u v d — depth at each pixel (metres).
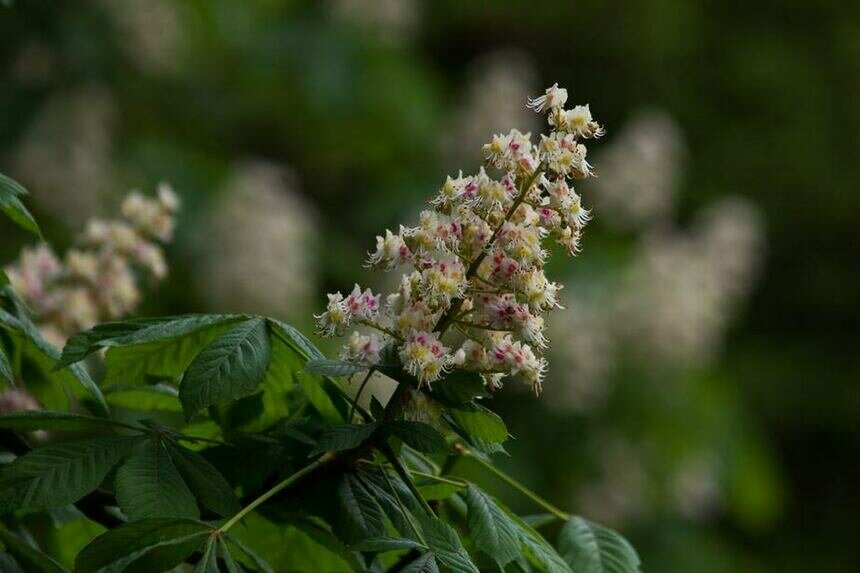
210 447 3.27
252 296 11.08
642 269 11.73
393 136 13.30
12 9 11.10
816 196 17.84
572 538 3.53
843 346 17.91
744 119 17.61
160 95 12.59
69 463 2.96
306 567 3.70
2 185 3.44
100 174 11.05
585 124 3.02
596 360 11.38
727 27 17.66
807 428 18.00
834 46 17.88
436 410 3.02
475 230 2.98
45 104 11.07
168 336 3.05
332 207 14.17
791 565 17.48
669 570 11.90
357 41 13.28
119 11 11.46
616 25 16.64
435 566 2.84
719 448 12.20
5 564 2.89
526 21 16.50
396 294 3.04
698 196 17.36
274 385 3.37
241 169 11.94
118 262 4.95
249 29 13.33
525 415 11.65
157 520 2.79
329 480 3.12
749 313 17.77
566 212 3.03
